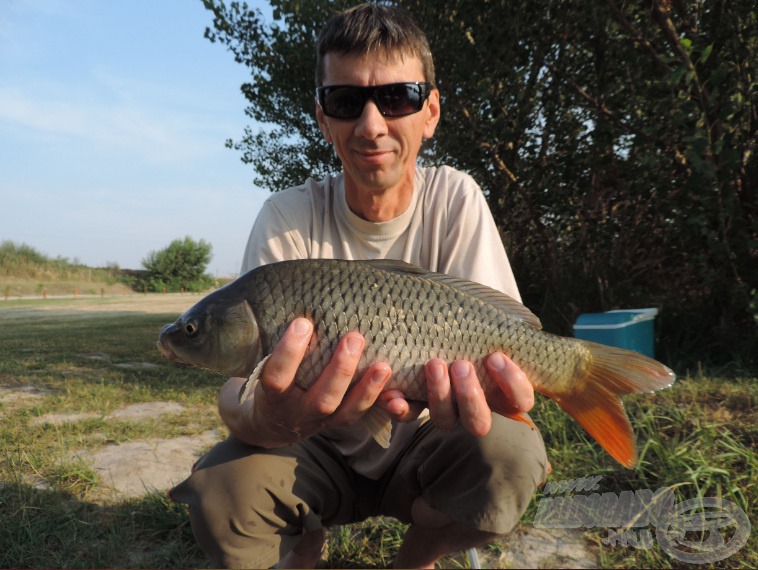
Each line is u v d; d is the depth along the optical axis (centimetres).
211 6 297
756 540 74
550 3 187
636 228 201
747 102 164
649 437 104
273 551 62
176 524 90
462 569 68
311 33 277
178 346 59
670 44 172
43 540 85
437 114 75
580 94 199
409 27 68
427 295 57
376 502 73
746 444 101
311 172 352
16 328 459
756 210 175
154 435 138
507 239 226
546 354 60
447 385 54
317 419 56
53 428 142
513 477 60
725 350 170
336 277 57
